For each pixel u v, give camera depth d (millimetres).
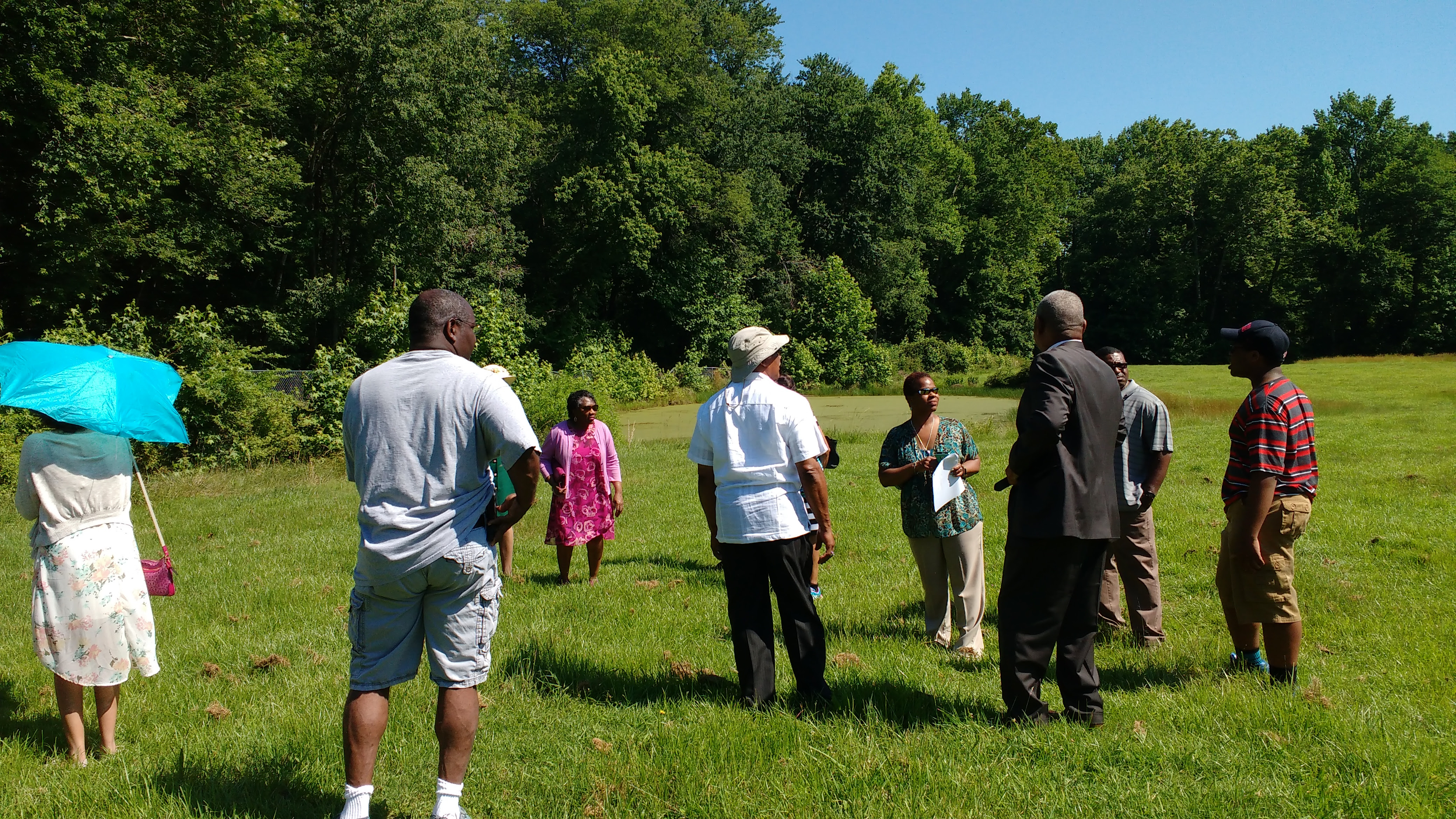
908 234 59344
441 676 2906
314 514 11406
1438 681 4566
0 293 22516
